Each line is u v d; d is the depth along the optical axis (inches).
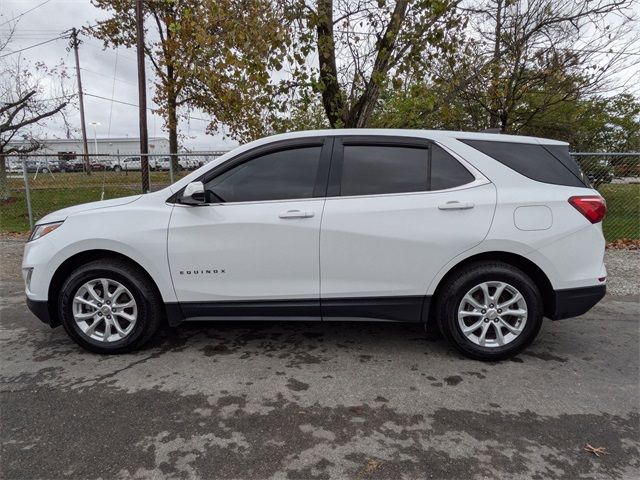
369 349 147.3
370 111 303.1
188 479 85.8
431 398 116.0
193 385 122.6
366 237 132.3
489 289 135.3
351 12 276.8
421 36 259.9
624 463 91.4
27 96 610.9
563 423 105.3
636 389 121.9
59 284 144.9
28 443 97.1
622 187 414.3
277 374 129.1
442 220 131.3
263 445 96.2
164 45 649.6
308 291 136.2
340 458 92.1
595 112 504.1
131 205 141.5
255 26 235.8
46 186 383.6
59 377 127.7
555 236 131.2
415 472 88.0
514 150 138.6
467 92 438.3
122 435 99.7
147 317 140.6
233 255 135.5
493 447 96.0
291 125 307.7
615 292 217.2
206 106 711.1
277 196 136.7
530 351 146.4
